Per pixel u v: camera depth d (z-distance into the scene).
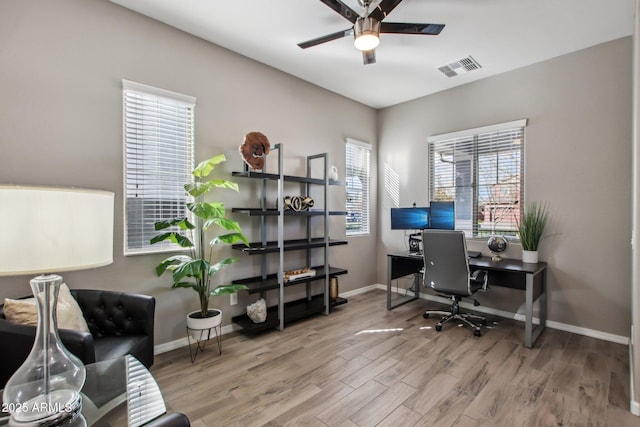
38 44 2.14
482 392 2.10
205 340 2.94
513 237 3.57
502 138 3.66
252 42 3.01
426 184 4.38
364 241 4.79
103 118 2.40
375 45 2.23
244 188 3.30
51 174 2.19
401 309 3.89
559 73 3.23
